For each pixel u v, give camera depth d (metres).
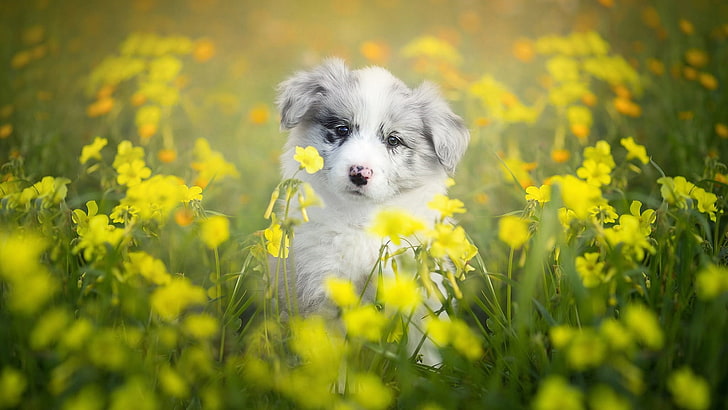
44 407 2.18
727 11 6.92
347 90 3.47
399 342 2.43
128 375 2.13
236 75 6.65
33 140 4.50
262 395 2.35
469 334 2.20
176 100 4.83
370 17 9.13
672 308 2.52
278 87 3.79
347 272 3.25
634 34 7.25
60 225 2.68
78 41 7.22
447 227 2.50
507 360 2.38
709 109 5.02
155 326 2.37
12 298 2.21
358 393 2.10
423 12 9.19
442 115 3.56
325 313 3.14
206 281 3.19
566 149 4.78
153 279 2.42
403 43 8.30
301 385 2.15
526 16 8.59
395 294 2.18
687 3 7.21
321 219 3.34
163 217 2.77
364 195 3.27
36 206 2.65
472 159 4.68
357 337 2.31
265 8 9.21
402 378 2.25
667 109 5.14
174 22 8.50
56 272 2.51
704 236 2.95
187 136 5.36
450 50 5.47
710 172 3.30
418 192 3.48
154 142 4.62
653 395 2.21
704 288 2.11
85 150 3.17
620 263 2.38
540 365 2.36
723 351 2.21
